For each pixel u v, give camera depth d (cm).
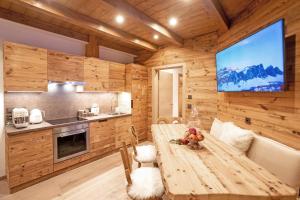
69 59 301
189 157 147
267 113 193
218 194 93
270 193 94
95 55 371
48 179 256
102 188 234
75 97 348
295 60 155
